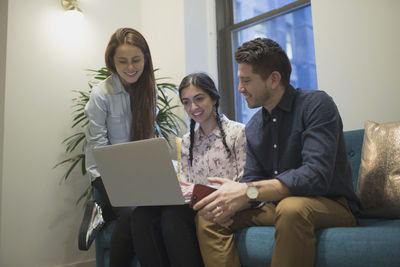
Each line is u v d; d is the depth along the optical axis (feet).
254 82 4.37
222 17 10.47
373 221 4.62
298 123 4.28
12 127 8.06
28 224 8.02
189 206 4.40
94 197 6.28
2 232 7.66
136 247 4.64
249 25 9.95
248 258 3.97
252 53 4.34
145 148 4.18
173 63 9.84
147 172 4.29
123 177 4.57
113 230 5.23
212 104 5.67
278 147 4.46
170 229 4.39
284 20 9.27
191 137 5.79
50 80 8.77
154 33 10.53
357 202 4.41
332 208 3.82
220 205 3.91
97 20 9.85
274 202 4.54
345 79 6.70
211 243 4.10
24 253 7.89
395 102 6.08
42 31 8.80
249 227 4.29
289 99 4.42
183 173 5.88
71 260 8.54
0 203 7.81
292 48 9.11
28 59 8.48
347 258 3.27
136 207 4.93
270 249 3.76
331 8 6.96
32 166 8.23
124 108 6.55
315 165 3.75
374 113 6.31
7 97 8.07
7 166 7.89
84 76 9.37
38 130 8.43
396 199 4.54
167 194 4.27
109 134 6.57
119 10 10.38
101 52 9.81
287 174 3.78
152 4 10.64
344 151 4.30
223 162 5.41
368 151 5.12
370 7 6.44
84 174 8.41
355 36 6.61
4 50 8.31
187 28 9.64
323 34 7.05
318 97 4.23
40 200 8.25
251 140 4.80
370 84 6.38
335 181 4.13
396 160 4.73
